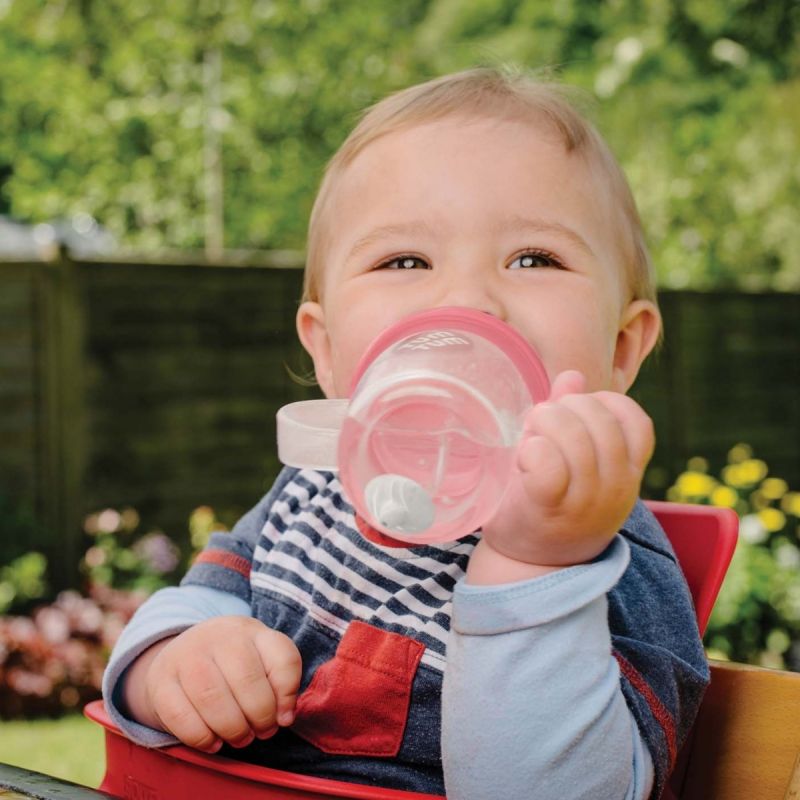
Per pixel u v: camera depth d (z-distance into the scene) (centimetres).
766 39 896
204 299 591
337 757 133
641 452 104
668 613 132
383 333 117
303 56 909
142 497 571
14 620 480
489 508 103
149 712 132
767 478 764
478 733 106
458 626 109
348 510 146
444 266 142
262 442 611
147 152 940
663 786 120
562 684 106
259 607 148
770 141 964
